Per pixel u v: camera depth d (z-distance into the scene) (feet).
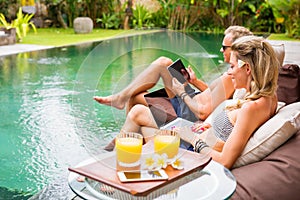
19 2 48.60
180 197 5.58
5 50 31.73
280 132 7.09
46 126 14.62
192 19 45.29
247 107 7.24
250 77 7.56
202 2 44.73
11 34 34.60
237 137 7.17
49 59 28.66
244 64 7.49
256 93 7.41
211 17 45.62
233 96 9.82
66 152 12.36
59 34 43.68
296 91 10.07
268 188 6.50
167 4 45.21
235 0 44.21
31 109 16.71
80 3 51.03
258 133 7.24
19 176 10.82
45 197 9.04
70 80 22.29
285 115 7.36
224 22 45.55
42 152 12.35
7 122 15.05
